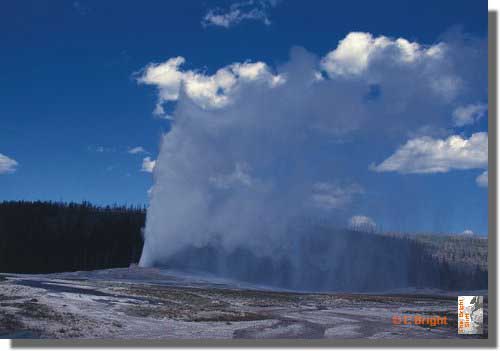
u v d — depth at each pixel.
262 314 43.44
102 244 135.00
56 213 160.25
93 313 34.91
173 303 44.75
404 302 63.75
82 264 125.50
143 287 59.00
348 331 35.69
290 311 47.62
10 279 56.16
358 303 60.72
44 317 31.27
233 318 38.91
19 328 28.11
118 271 85.88
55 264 124.06
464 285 123.38
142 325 32.75
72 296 42.34
